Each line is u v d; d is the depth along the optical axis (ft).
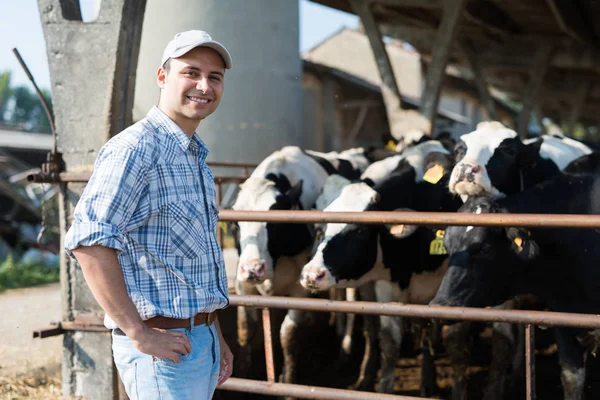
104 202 6.06
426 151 17.15
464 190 13.08
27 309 22.09
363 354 19.81
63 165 13.51
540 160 15.49
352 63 86.84
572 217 8.50
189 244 6.56
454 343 14.58
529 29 42.09
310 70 59.62
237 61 33.37
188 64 6.59
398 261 15.30
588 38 38.14
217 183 22.34
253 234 15.46
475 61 44.88
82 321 13.23
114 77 12.96
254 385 10.67
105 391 13.15
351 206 14.66
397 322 15.33
